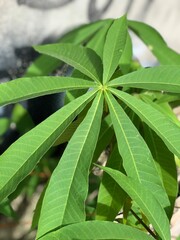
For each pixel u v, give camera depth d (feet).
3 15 2.69
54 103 2.61
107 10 2.87
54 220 1.14
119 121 1.33
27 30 2.75
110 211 1.51
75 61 1.45
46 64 2.01
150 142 1.60
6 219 2.70
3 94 1.27
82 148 1.25
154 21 3.00
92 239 1.07
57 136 1.26
